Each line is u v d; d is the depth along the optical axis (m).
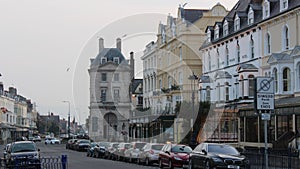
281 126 35.03
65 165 23.75
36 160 27.20
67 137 98.19
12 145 28.14
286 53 38.91
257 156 26.06
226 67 49.50
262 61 42.84
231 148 24.11
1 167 27.58
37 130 163.12
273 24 41.03
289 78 37.91
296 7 36.94
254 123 38.34
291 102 33.47
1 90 107.88
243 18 48.00
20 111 128.25
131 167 30.19
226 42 49.78
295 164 23.53
